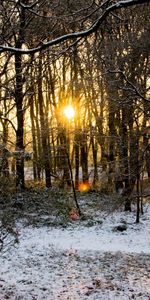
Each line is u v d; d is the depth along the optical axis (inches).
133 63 700.0
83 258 698.2
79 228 922.7
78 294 516.1
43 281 565.0
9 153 414.0
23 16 453.1
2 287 534.3
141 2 205.3
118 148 916.6
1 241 452.1
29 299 493.7
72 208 1025.5
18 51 222.1
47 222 897.5
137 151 617.3
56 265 647.1
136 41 677.3
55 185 1363.2
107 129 1189.1
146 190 973.8
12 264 638.5
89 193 1248.8
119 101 596.7
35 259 674.2
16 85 647.1
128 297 506.6
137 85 617.3
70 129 1182.9
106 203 836.0
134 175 642.2
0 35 367.9
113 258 705.0
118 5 207.6
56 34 403.5
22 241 782.5
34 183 1334.9
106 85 692.7
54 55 283.1
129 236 889.5
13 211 457.1
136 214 1067.3
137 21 586.9
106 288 541.0
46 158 1221.7
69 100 1430.9
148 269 635.5
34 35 490.6
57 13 316.8
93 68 637.3
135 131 660.1
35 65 334.0
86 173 1434.5
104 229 933.2
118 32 656.4
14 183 447.8
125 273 613.6
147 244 828.6
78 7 284.2
